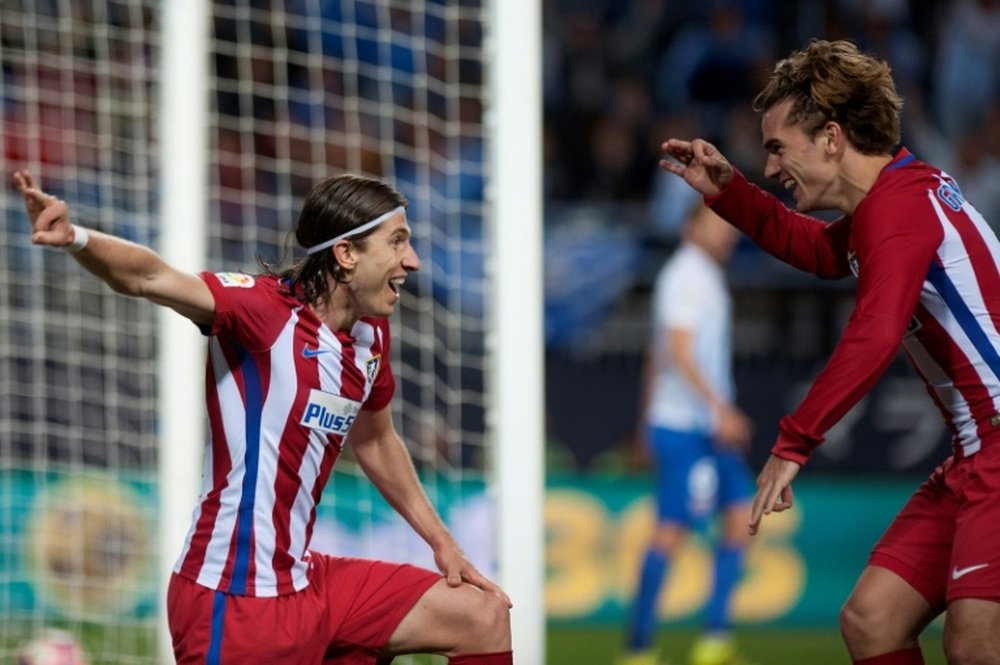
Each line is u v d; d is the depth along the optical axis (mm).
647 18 38219
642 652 25547
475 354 27828
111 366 23375
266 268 13125
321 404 12461
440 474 26000
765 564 28266
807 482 28781
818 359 30641
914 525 13195
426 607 13156
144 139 23266
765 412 30109
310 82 32969
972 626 12211
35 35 25094
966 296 12477
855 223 12570
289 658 12617
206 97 19406
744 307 31906
